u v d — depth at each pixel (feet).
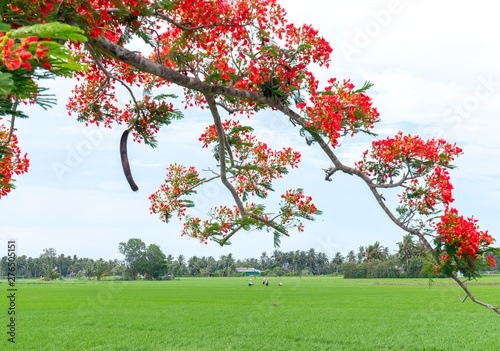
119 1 12.41
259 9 17.95
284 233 27.43
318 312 84.89
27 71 7.38
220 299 126.00
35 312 82.23
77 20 11.19
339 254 610.65
